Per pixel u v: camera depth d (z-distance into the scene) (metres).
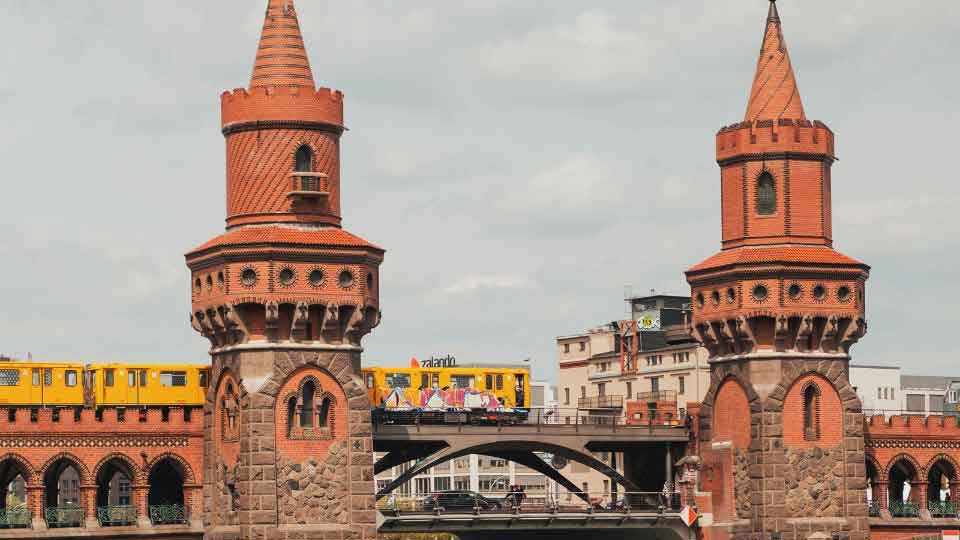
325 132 159.50
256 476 152.88
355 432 156.75
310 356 155.88
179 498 171.88
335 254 156.38
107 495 177.75
